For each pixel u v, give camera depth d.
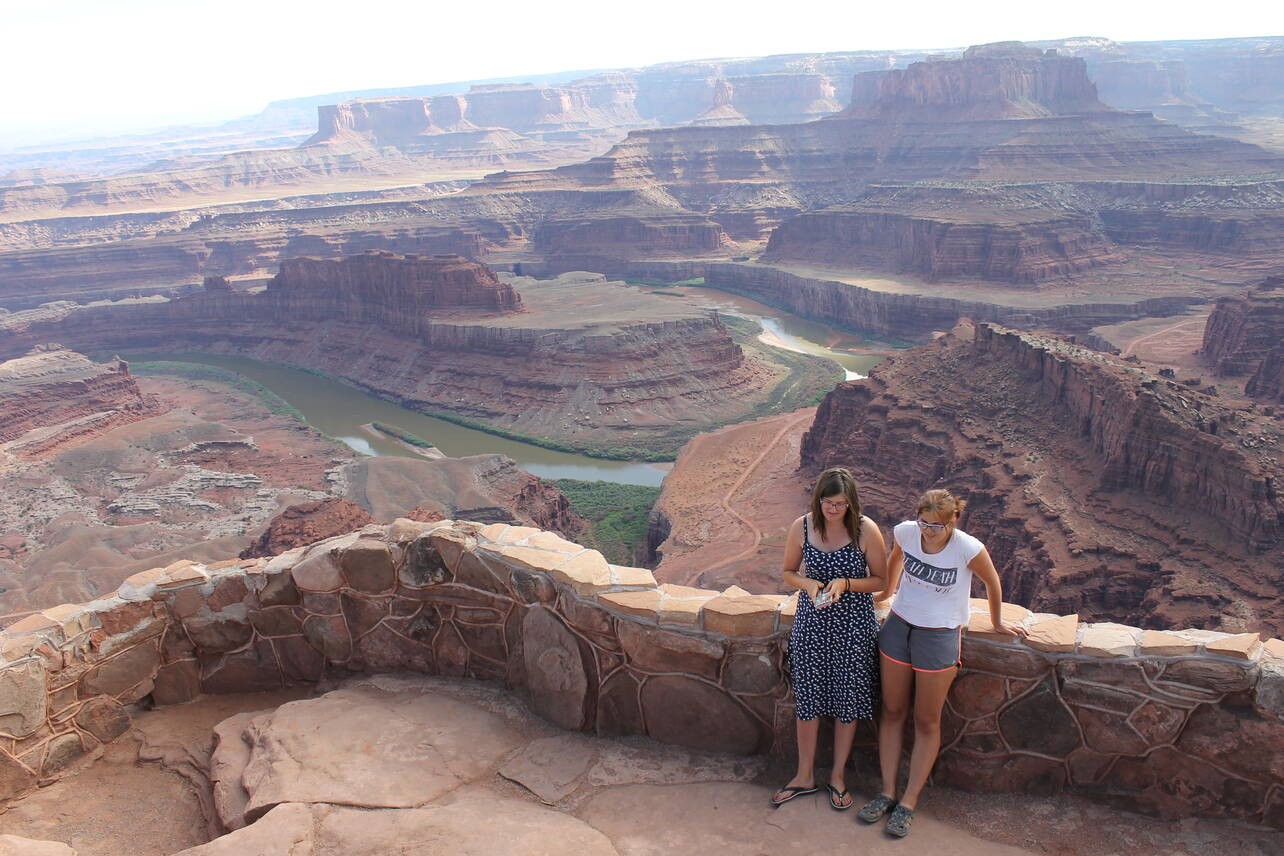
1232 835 9.12
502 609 12.09
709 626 10.56
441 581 12.39
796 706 9.98
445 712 11.63
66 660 11.76
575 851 8.94
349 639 12.88
